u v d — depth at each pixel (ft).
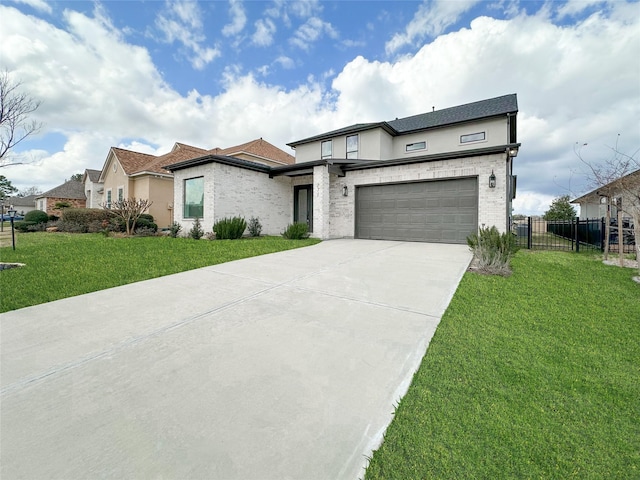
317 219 38.99
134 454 5.18
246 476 4.76
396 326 10.68
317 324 10.88
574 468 5.10
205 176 38.65
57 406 6.48
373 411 6.32
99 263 21.39
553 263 21.91
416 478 4.84
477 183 31.99
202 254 25.26
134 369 7.99
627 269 20.03
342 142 55.98
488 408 6.53
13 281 16.81
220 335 10.06
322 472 4.86
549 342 9.71
